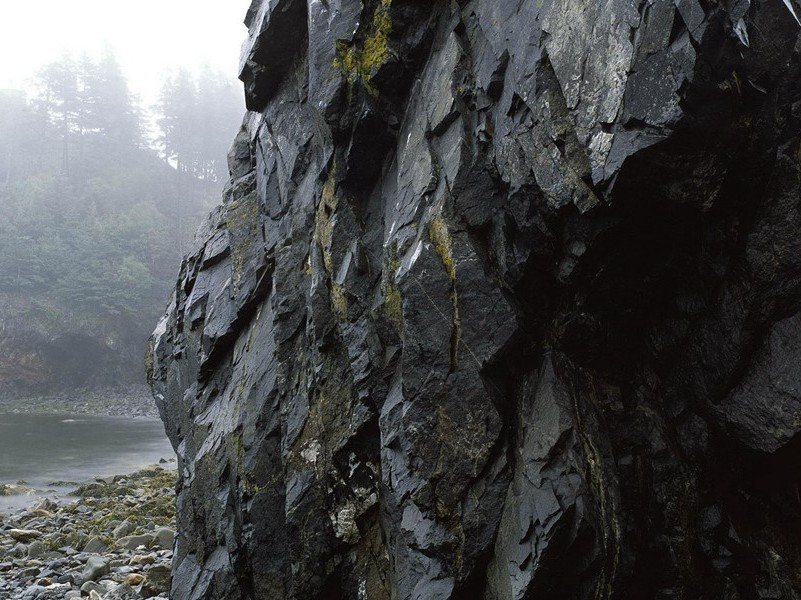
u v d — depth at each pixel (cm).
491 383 469
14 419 4428
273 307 696
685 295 448
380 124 578
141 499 1692
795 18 358
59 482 2047
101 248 7388
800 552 440
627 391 477
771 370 409
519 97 444
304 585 602
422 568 486
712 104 358
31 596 995
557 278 453
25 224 7506
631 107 375
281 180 742
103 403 5794
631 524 438
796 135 380
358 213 607
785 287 398
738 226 404
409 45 557
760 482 443
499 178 468
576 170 409
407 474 498
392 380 548
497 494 457
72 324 6544
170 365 1004
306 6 702
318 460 610
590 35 399
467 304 471
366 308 572
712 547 448
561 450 431
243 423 725
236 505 725
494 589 447
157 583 960
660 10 363
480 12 508
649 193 391
